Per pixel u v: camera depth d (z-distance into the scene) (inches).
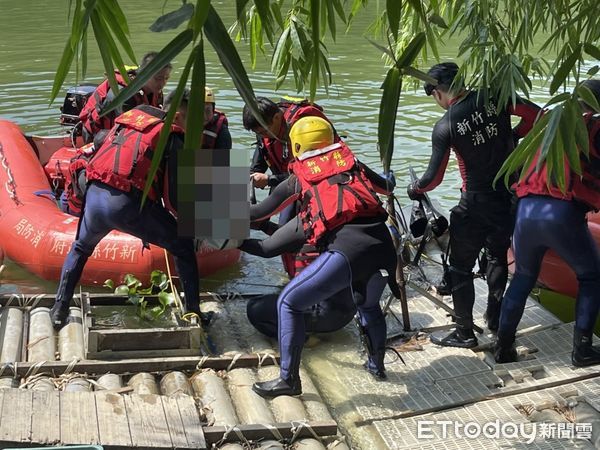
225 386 156.3
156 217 167.6
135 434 132.0
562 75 109.1
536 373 165.9
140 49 507.2
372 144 321.1
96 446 118.0
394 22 83.2
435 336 179.0
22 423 130.3
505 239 176.7
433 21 119.4
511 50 157.0
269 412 146.9
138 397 142.5
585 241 156.8
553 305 210.8
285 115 180.4
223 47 73.0
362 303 154.1
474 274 178.9
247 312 178.5
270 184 183.3
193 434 134.3
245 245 159.9
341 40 539.5
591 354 164.4
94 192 167.8
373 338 161.0
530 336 179.0
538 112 165.2
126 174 163.9
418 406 152.5
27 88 399.2
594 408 150.5
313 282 146.6
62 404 137.3
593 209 156.8
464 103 165.5
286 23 145.4
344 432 145.9
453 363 168.7
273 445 136.3
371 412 150.9
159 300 183.8
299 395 153.2
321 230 147.2
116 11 84.1
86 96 278.7
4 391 138.5
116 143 166.6
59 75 81.7
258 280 218.7
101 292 205.8
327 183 148.1
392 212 178.5
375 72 447.8
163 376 158.7
